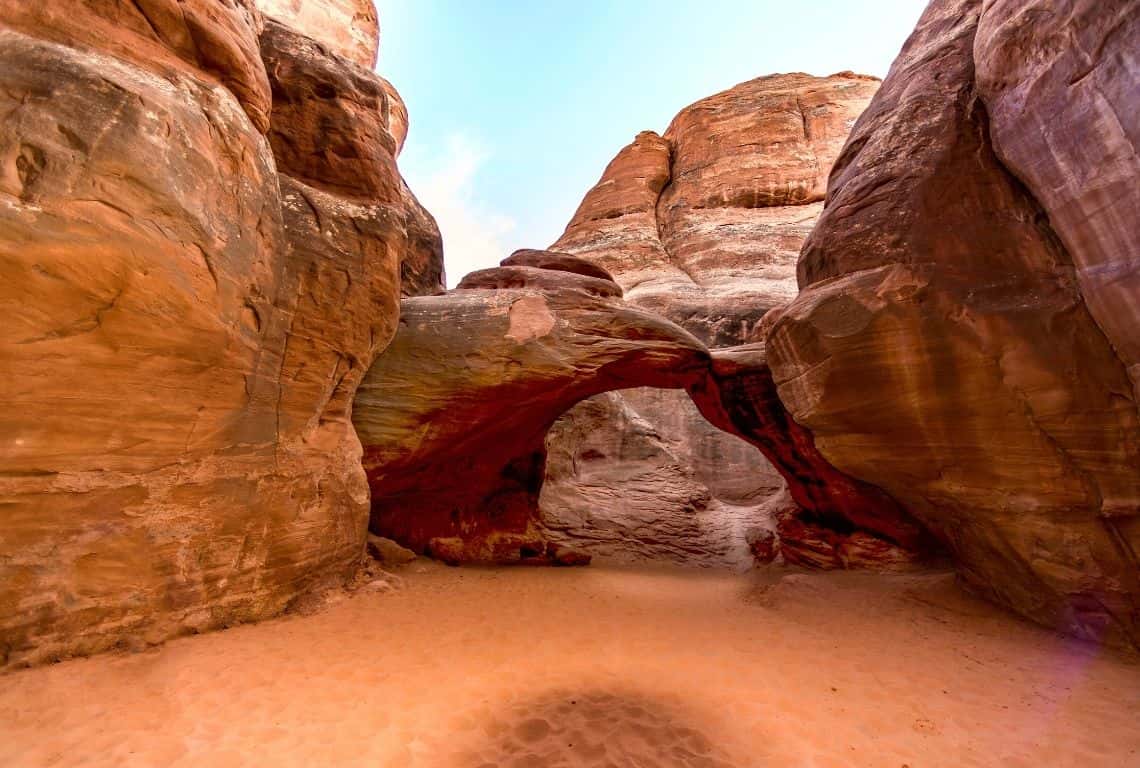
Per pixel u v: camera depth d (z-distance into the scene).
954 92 8.15
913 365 7.26
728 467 19.05
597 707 4.55
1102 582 6.12
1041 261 6.57
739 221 27.70
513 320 11.36
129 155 4.75
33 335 4.32
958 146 7.68
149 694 4.30
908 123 8.61
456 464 12.22
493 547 13.06
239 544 6.41
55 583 4.76
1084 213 5.76
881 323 7.50
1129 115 5.08
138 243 4.78
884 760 3.78
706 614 8.04
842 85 31.50
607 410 19.97
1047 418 6.27
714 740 4.04
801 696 4.82
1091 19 5.43
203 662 5.00
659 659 5.77
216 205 5.79
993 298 6.76
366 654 5.57
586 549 14.81
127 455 5.27
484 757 3.74
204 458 6.07
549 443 18.31
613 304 12.65
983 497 7.04
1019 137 6.53
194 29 6.14
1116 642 6.13
